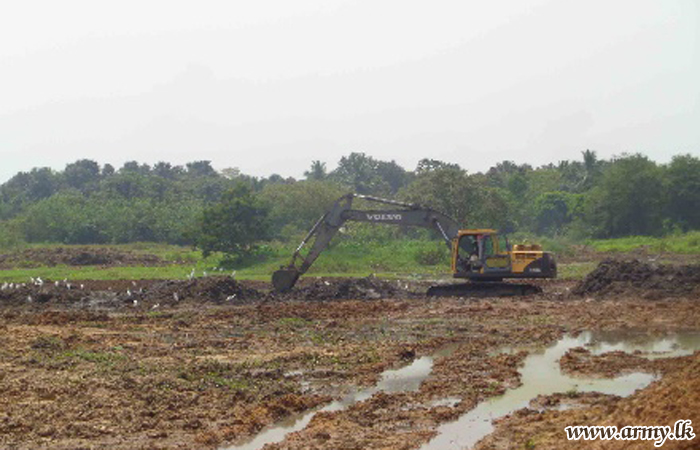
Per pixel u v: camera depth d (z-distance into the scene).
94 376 16.92
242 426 13.29
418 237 74.38
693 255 57.84
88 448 12.11
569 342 21.41
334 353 20.14
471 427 13.09
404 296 34.03
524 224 95.00
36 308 31.36
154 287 35.38
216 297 32.88
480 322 25.45
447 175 67.62
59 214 86.31
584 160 115.62
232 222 54.28
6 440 12.45
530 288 33.03
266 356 19.67
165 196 101.69
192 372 17.45
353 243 59.91
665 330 22.55
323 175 128.38
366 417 13.84
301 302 32.56
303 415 14.50
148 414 14.01
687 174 81.31
